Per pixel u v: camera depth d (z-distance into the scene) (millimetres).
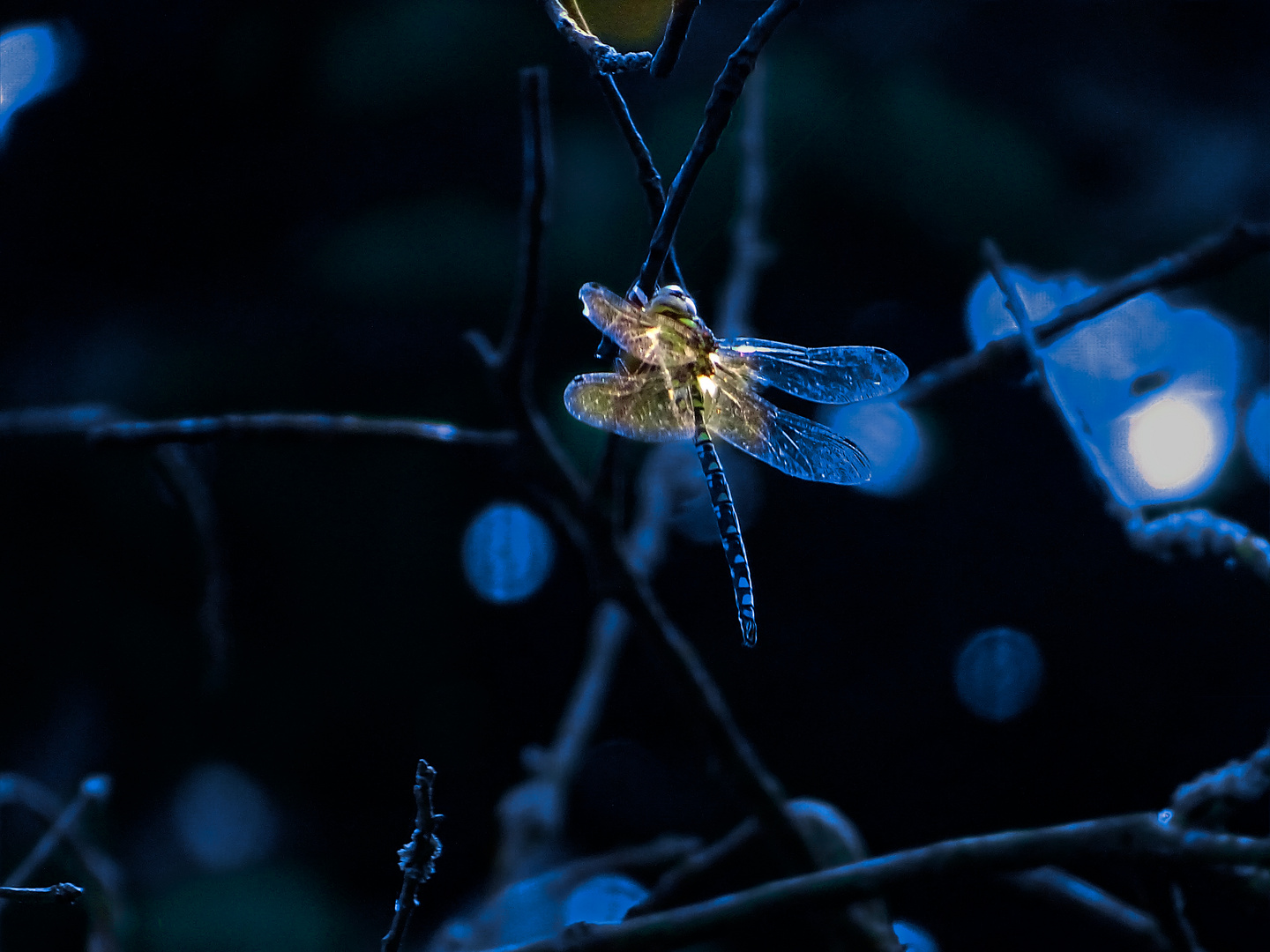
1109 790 2059
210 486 2020
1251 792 1250
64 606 2010
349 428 1298
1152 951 1303
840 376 1331
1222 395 1923
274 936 1907
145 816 1970
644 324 1291
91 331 2098
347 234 2039
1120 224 1978
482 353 1304
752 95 1405
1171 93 2033
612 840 2086
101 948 1330
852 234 1956
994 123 1976
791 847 1291
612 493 1306
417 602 2113
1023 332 1312
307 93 2086
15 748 1960
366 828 2092
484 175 2020
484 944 1362
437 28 2010
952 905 1696
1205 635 2068
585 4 1224
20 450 1967
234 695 2068
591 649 1403
